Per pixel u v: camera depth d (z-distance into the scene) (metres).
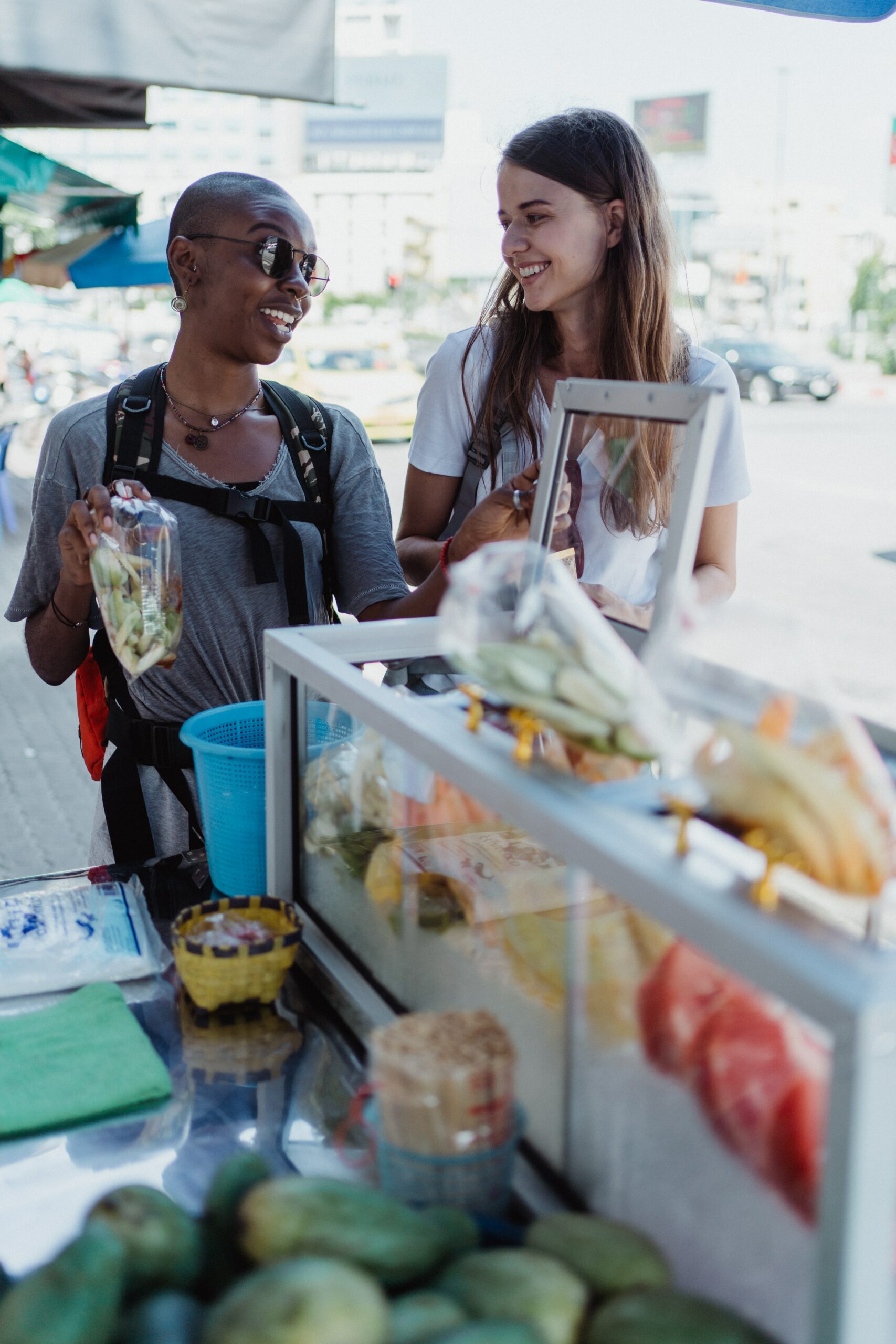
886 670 5.47
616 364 1.84
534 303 1.83
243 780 1.33
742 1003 0.69
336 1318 0.63
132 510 1.43
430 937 0.99
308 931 1.23
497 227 1.99
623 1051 0.76
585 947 0.79
